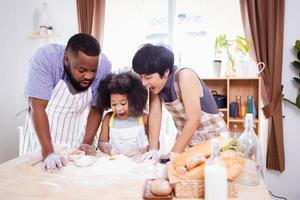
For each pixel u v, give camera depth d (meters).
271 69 2.14
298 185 2.29
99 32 2.36
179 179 0.77
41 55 1.29
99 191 0.83
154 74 1.11
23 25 2.55
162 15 2.42
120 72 1.36
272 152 2.21
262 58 2.15
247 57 2.19
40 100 1.26
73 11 2.48
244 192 0.79
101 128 1.42
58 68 1.31
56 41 2.53
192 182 0.76
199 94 1.14
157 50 1.10
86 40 1.12
